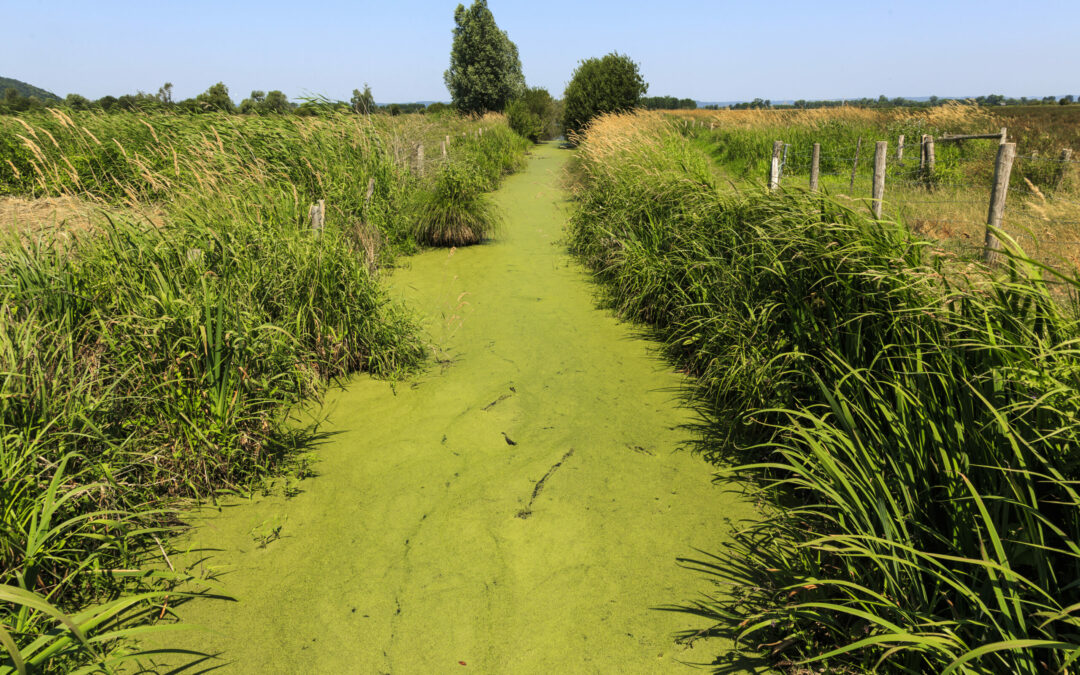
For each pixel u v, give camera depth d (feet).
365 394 16.11
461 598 9.34
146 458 11.08
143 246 14.90
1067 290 8.71
